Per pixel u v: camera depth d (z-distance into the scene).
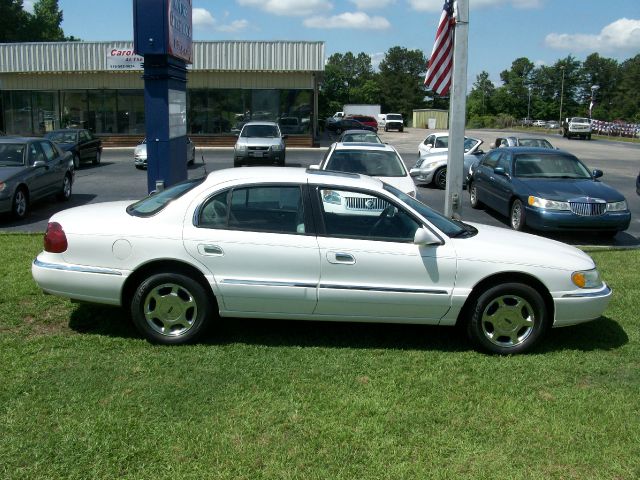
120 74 35.50
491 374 4.79
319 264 5.03
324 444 3.67
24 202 11.52
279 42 34.31
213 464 3.44
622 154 36.84
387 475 3.39
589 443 3.79
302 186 5.18
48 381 4.41
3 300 6.14
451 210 8.97
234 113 35.78
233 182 5.18
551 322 5.32
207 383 4.44
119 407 4.05
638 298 6.88
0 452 3.48
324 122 63.84
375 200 5.20
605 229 10.41
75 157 23.06
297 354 5.05
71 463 3.40
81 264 5.09
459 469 3.47
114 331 5.46
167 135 9.70
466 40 8.62
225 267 5.05
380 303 5.09
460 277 5.10
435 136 22.53
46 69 34.78
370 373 4.71
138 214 5.27
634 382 4.73
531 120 119.56
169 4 9.30
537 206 10.47
